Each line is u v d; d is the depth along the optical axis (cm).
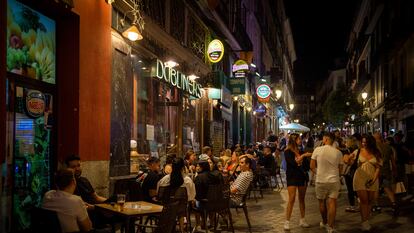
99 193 837
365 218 876
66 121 768
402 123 2648
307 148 1521
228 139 2195
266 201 1298
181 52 1412
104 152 859
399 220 992
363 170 880
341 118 4675
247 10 2919
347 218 1019
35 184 698
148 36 1130
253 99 3016
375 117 3900
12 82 646
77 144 767
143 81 1126
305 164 1049
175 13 1369
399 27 2691
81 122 778
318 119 8794
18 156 655
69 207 511
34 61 704
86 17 798
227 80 2009
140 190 761
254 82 3016
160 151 1250
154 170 842
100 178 841
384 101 3033
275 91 3678
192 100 1559
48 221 500
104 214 653
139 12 1009
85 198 688
